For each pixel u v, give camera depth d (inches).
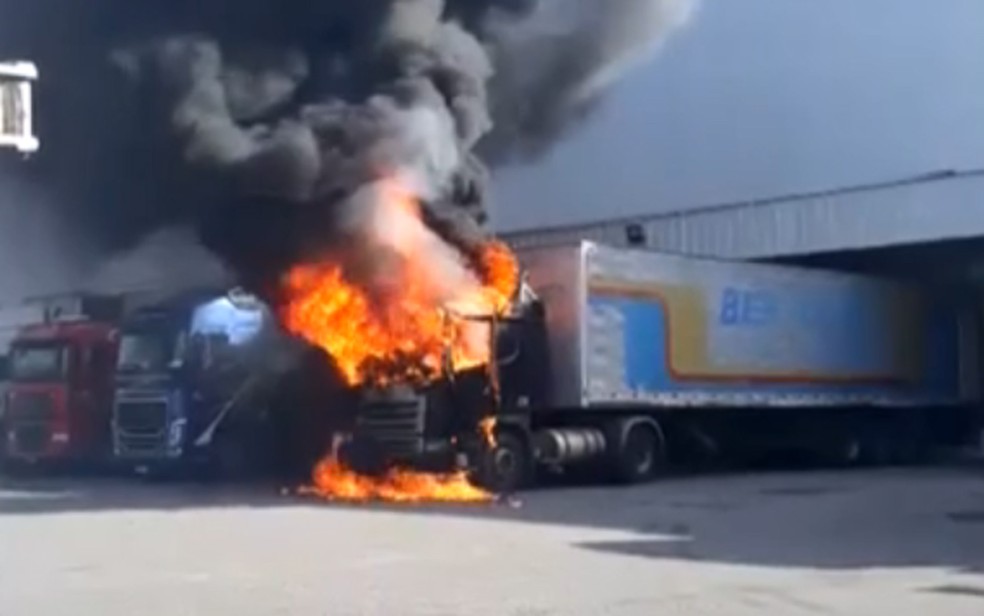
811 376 1190.3
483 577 537.0
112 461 1170.0
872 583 521.0
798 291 1182.9
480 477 936.9
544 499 887.1
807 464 1274.6
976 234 1243.8
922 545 637.3
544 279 1001.5
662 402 1048.8
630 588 508.4
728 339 1111.0
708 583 520.7
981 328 1378.0
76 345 1197.1
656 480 1069.1
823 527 714.2
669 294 1061.1
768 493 933.8
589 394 989.2
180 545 643.5
